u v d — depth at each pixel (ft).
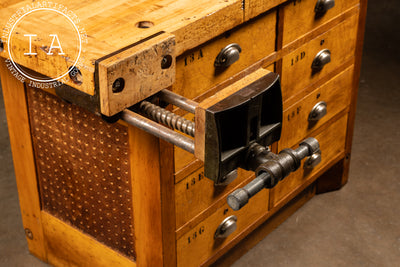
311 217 8.20
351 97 8.00
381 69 11.86
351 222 8.09
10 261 7.44
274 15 6.10
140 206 5.78
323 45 7.02
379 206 8.38
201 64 5.49
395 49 12.57
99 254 6.56
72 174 6.21
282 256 7.54
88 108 4.52
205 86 5.66
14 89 6.06
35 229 7.14
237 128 4.12
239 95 4.05
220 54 5.61
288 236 7.87
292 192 7.66
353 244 7.72
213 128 3.94
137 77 4.34
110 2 5.30
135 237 6.06
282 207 7.97
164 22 4.87
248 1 5.36
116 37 4.62
